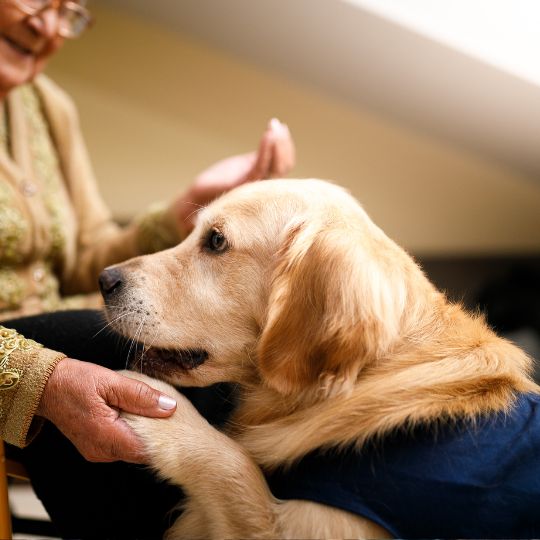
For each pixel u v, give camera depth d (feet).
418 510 2.37
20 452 3.13
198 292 3.17
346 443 2.59
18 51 4.01
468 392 2.65
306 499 2.49
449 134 6.70
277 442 2.81
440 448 2.46
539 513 2.37
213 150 8.41
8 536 2.93
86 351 3.28
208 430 2.82
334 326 2.67
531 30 4.11
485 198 7.16
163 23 7.92
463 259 7.71
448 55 4.82
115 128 8.41
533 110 4.72
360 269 2.72
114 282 3.26
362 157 7.84
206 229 3.27
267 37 6.75
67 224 4.67
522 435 2.47
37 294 4.33
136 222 5.11
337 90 7.38
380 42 5.45
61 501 3.04
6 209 4.03
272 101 8.01
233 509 2.60
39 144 4.66
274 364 2.77
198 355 3.20
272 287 2.90
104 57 8.18
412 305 2.91
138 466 2.96
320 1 5.32
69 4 4.18
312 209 3.05
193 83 8.16
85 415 2.67
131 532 2.94
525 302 6.70
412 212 7.77
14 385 2.72
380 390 2.66
